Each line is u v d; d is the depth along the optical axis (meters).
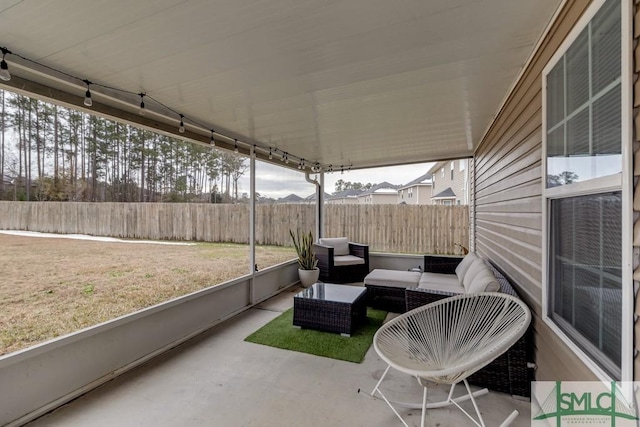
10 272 2.18
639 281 0.99
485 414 1.96
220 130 3.59
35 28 1.52
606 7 1.17
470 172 5.73
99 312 2.67
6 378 1.85
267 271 4.65
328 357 2.72
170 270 3.59
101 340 2.37
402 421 1.81
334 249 5.87
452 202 9.92
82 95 2.34
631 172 1.02
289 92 2.45
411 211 6.53
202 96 2.52
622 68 1.05
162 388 2.26
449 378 1.68
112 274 2.96
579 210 1.45
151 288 3.24
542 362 1.90
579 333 1.44
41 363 2.01
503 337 1.76
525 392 2.11
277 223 5.30
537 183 1.96
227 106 2.77
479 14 1.51
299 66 2.02
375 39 1.71
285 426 1.85
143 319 2.71
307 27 1.57
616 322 1.15
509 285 2.49
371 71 2.11
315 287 3.85
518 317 1.91
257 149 4.62
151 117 2.95
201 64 1.96
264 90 2.40
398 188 15.66
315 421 1.90
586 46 1.32
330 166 6.41
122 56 1.84
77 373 2.20
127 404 2.07
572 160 1.46
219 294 3.66
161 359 2.71
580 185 1.38
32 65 1.91
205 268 4.02
